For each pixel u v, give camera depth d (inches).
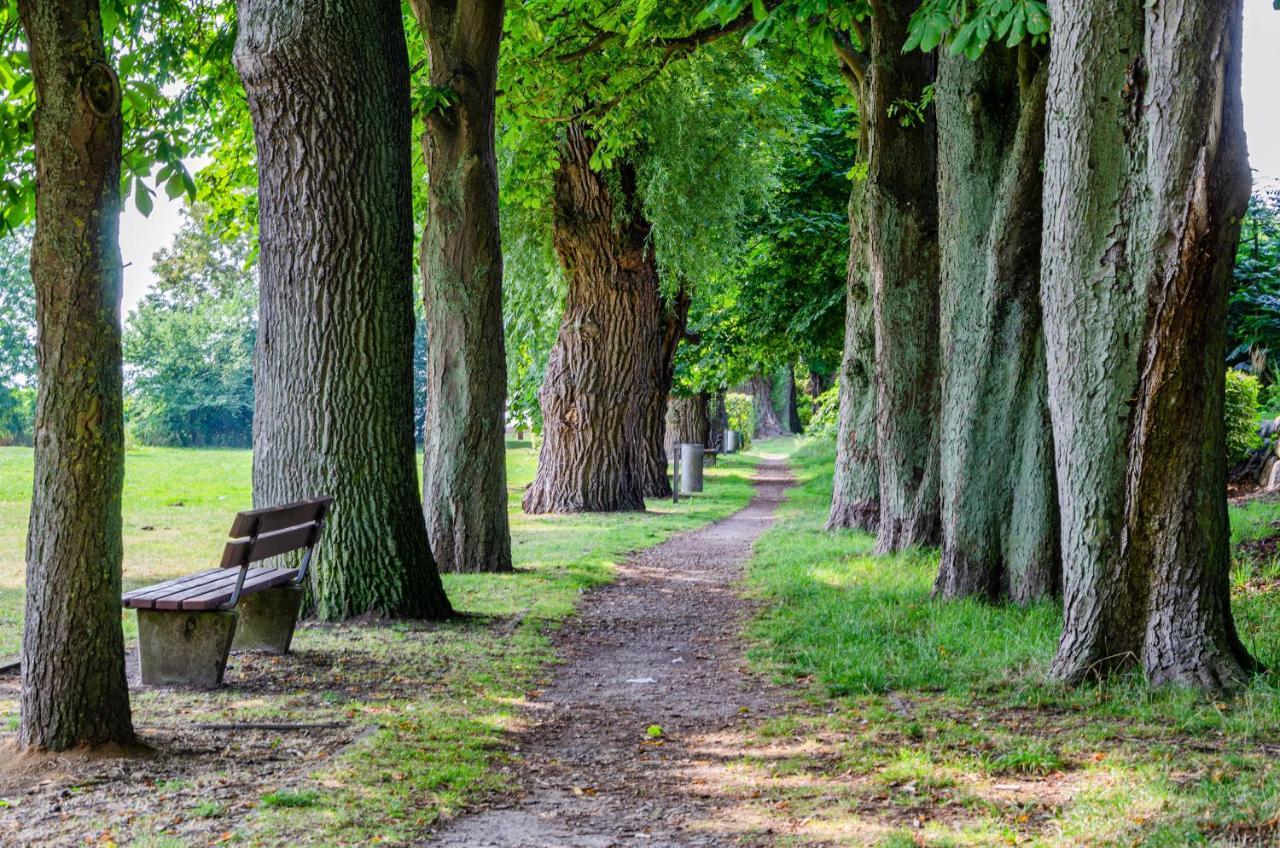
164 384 2437.3
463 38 522.9
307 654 337.7
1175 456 275.1
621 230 914.1
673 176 864.9
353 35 393.4
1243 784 193.6
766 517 924.0
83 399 222.1
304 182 395.5
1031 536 416.8
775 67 780.0
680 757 243.0
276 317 401.7
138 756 224.5
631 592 507.5
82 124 215.5
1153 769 207.2
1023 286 419.8
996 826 182.4
